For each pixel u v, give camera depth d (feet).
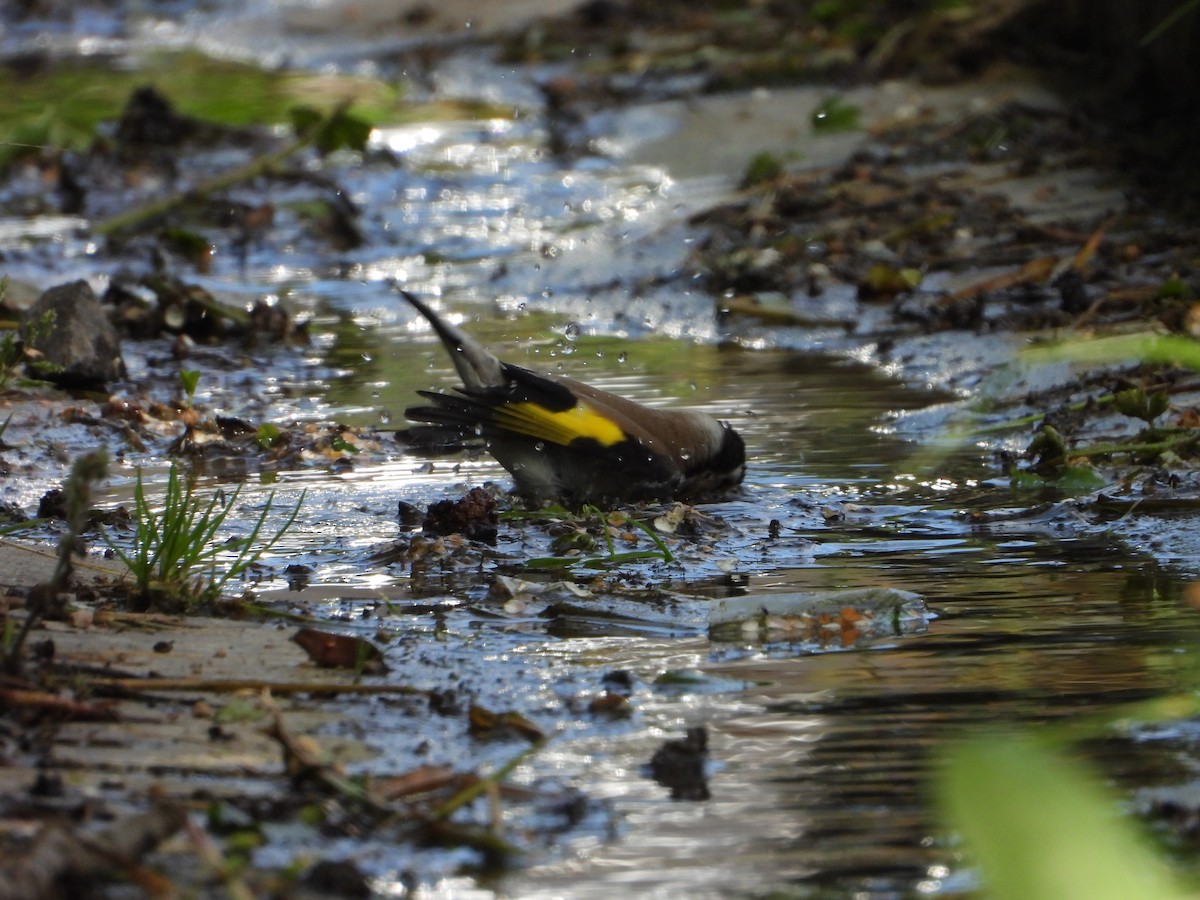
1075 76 78.23
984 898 16.40
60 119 92.79
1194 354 24.75
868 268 58.75
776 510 35.40
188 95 100.27
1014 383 44.68
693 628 26.84
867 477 37.81
